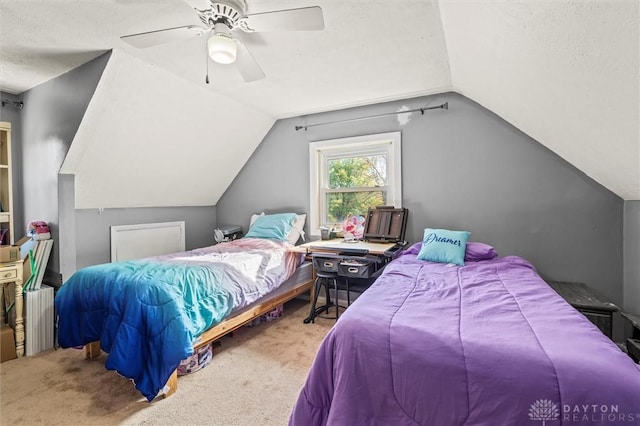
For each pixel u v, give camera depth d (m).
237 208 4.18
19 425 1.56
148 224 3.48
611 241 2.43
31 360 2.27
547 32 1.24
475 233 2.89
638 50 0.99
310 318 3.00
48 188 2.73
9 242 2.87
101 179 2.90
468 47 1.91
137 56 2.25
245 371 2.08
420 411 1.01
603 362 0.92
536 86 1.74
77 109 2.42
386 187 3.36
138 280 1.89
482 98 2.66
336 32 1.95
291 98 3.14
